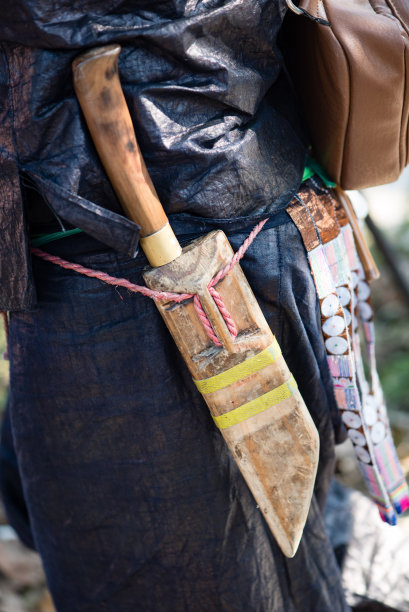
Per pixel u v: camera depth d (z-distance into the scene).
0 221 0.84
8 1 0.74
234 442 0.92
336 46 0.87
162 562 1.05
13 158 0.80
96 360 0.94
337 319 1.01
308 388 1.02
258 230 0.90
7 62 0.78
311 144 1.01
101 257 0.88
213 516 1.00
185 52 0.79
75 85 0.77
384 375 2.31
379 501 1.13
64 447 1.01
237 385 0.89
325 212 0.99
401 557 1.34
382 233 2.05
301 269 0.95
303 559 1.08
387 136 0.95
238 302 0.87
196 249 0.85
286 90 0.98
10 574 1.64
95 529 1.06
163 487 0.99
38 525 1.10
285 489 0.94
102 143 0.79
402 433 2.06
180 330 0.87
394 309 2.65
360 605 1.28
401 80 0.90
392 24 0.88
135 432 0.97
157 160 0.83
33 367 0.98
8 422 1.26
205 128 0.84
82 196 0.82
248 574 1.04
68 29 0.75
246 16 0.82
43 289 0.92
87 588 1.11
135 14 0.77
